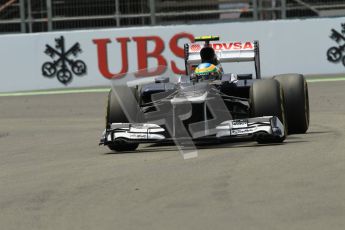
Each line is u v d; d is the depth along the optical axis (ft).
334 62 235.81
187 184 73.67
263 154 91.15
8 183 82.48
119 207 64.95
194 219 59.06
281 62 237.66
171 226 57.31
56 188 76.33
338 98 183.11
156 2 263.49
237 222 57.26
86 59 242.37
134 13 264.31
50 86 244.01
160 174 80.53
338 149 92.27
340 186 68.39
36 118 180.86
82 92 229.45
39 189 76.48
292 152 91.45
